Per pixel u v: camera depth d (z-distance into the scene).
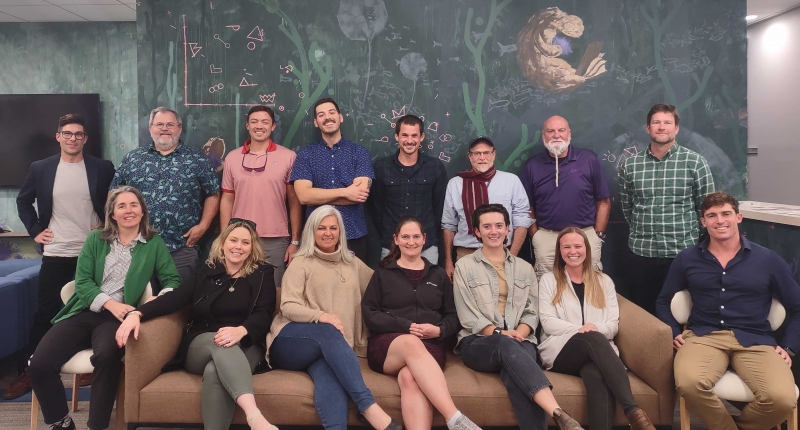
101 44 5.43
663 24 3.50
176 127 3.17
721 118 3.54
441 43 3.51
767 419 2.20
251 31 3.50
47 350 2.43
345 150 3.20
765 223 2.98
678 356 2.39
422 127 3.21
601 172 3.22
